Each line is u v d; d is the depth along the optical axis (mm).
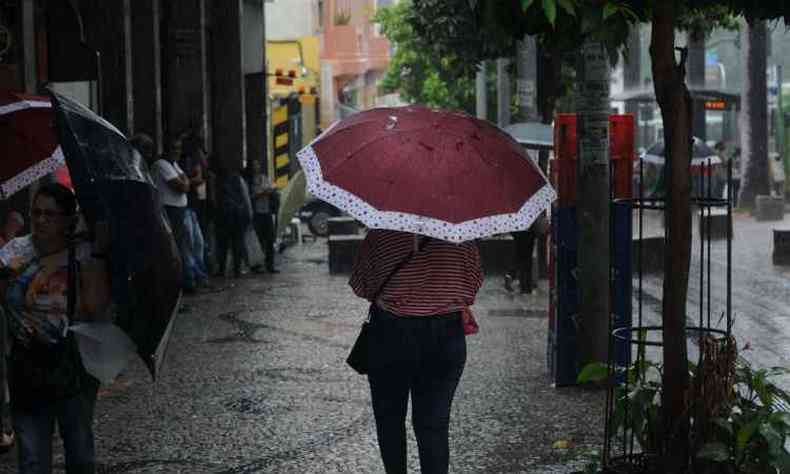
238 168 35188
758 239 33906
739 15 9328
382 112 7707
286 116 39562
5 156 9148
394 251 7688
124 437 10781
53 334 7215
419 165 7285
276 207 26844
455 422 11148
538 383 12969
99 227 6852
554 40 8219
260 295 22141
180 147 22641
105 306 7160
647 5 7863
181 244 22141
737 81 85312
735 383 8195
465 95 53375
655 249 25172
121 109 26547
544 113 25453
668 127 7938
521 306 19969
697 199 8508
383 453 8109
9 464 9859
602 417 11242
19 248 7270
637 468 8328
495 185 7355
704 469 7945
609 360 8586
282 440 10625
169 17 31297
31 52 19891
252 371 14023
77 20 20547
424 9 26844
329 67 89250
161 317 6785
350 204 7203
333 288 23219
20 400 7293
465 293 7750
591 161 12391
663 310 8094
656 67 7938
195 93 31438
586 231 12406
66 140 6680
